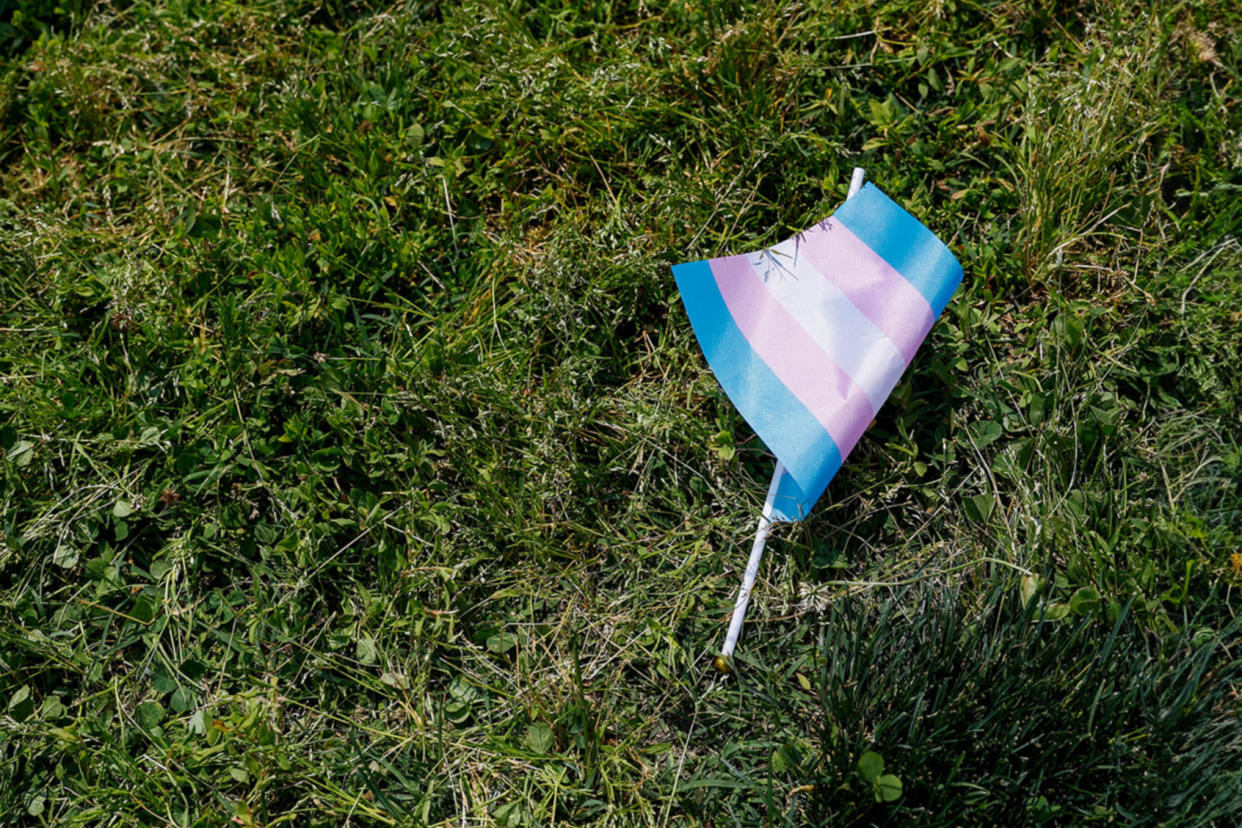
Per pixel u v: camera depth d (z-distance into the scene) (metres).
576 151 2.77
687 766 2.22
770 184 2.71
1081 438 2.38
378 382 2.51
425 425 2.50
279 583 2.37
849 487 2.44
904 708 2.08
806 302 2.31
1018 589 2.23
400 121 2.81
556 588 2.38
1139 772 2.01
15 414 2.52
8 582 2.41
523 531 2.37
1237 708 2.10
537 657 2.32
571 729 2.22
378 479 2.48
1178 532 2.25
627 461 2.46
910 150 2.69
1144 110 2.66
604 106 2.73
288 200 2.78
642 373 2.59
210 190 2.84
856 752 2.02
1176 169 2.67
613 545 2.39
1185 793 1.98
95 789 2.17
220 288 2.67
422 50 2.94
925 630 2.20
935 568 2.34
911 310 2.28
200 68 2.99
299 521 2.37
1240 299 2.46
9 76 3.01
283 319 2.56
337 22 3.04
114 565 2.39
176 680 2.30
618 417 2.50
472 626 2.36
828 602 2.29
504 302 2.64
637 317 2.63
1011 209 2.66
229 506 2.41
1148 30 2.67
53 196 2.87
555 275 2.52
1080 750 2.05
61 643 2.35
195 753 2.17
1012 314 2.57
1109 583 2.23
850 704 2.06
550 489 2.42
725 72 2.70
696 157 2.74
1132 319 2.52
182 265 2.68
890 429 2.48
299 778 2.20
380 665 2.31
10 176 2.94
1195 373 2.45
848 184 2.67
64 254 2.70
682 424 2.45
